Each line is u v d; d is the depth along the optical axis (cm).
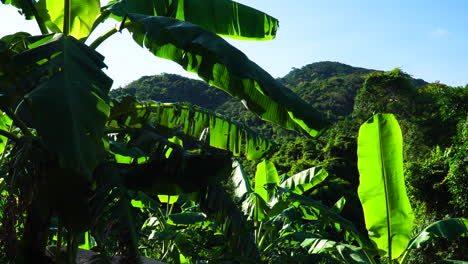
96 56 358
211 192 419
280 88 389
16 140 371
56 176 344
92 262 353
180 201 962
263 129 4719
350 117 5384
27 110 342
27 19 473
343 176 2489
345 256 655
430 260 1275
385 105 4066
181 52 425
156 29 402
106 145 375
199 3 540
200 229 769
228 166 419
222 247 590
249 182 811
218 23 546
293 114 379
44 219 354
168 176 405
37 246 351
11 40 425
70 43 347
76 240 371
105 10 476
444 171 1435
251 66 386
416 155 3098
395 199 651
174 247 745
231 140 513
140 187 402
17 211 338
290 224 804
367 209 667
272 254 688
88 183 359
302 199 670
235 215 425
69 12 453
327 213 677
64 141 276
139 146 421
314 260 722
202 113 501
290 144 2933
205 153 430
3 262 348
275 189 681
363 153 645
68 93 301
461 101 1485
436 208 1445
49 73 328
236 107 5541
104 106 320
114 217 346
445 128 3244
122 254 336
